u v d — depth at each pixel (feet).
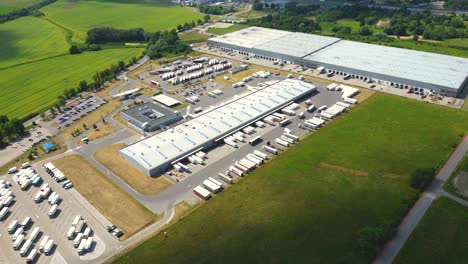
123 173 452.76
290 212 373.20
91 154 498.28
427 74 654.53
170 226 365.61
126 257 333.42
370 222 353.10
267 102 595.47
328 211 371.35
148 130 545.85
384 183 407.03
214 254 329.93
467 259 311.88
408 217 359.25
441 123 526.57
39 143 536.42
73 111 632.38
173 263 323.57
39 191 422.82
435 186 400.26
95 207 397.39
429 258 314.14
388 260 313.73
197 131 515.91
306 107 599.57
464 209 365.61
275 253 326.65
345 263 312.09
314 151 475.72
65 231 369.30
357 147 478.59
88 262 331.57
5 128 537.65
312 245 332.39
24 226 373.40
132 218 379.55
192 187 420.77
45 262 335.06
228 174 437.58
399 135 500.74
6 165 485.56
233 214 375.45
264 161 462.19
